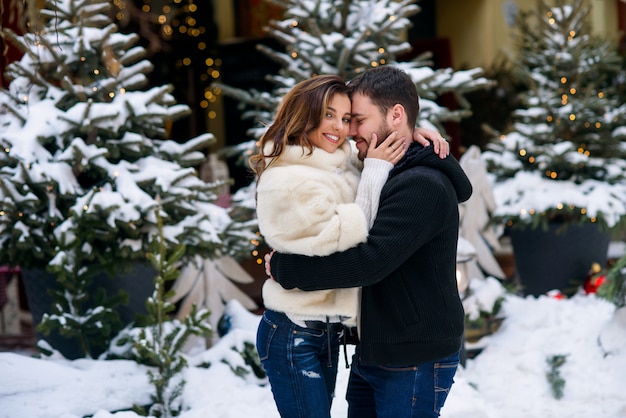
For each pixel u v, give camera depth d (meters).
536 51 7.98
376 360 2.67
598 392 4.75
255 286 8.10
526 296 7.52
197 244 5.02
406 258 2.58
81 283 4.65
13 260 4.86
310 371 2.74
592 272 7.05
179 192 4.90
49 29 4.72
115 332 4.90
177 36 11.14
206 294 5.58
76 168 4.87
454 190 2.72
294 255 2.62
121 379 4.32
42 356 4.61
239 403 4.30
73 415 3.88
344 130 2.74
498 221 7.01
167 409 4.23
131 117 4.96
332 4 6.25
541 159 7.27
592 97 7.73
